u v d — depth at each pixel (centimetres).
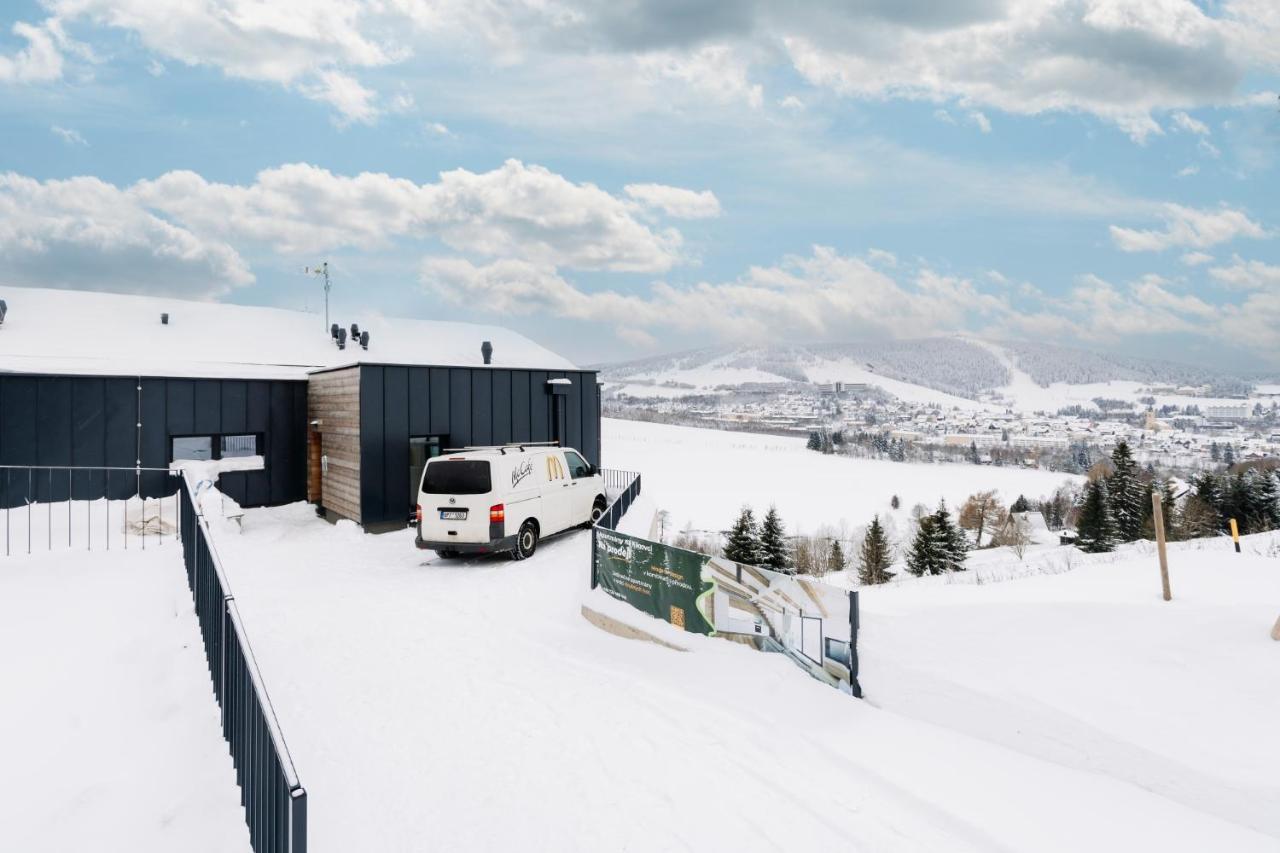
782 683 675
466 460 1288
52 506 1239
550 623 941
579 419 2048
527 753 562
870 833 445
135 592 740
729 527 9094
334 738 589
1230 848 416
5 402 1566
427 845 437
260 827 348
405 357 3147
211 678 552
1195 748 491
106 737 469
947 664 648
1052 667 614
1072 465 14600
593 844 438
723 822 461
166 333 2702
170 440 1777
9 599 708
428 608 1008
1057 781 497
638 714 636
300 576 1212
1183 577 852
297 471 1983
